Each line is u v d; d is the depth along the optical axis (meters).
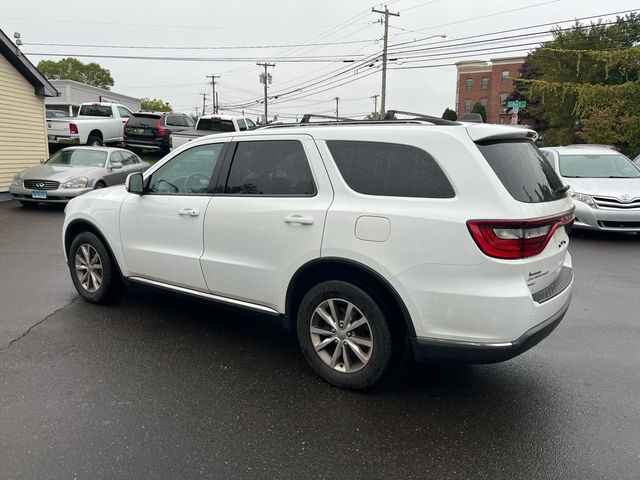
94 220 5.00
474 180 3.04
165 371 3.81
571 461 2.82
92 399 3.37
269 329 4.72
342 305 3.56
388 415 3.27
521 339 3.03
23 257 7.30
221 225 4.03
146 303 5.35
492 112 78.94
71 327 4.63
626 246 8.62
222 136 4.23
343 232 3.38
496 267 2.96
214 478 2.63
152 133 21.06
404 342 3.48
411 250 3.14
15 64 13.74
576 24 41.53
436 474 2.70
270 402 3.40
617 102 25.88
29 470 2.64
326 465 2.76
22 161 14.36
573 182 9.34
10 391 3.44
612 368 3.99
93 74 79.94
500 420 3.23
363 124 3.58
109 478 2.60
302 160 3.70
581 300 5.73
